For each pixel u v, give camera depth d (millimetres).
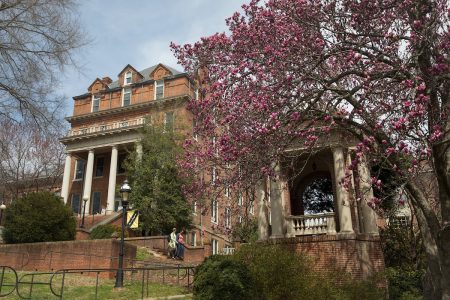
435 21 9414
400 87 9594
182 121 30375
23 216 20641
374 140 9367
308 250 15492
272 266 11508
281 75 10117
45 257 17766
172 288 14000
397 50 10117
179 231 27422
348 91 10156
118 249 17062
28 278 14672
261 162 10180
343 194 15789
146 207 26703
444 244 8672
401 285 15734
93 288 13406
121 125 38938
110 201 35812
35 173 42094
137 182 27812
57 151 43344
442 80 9250
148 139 29078
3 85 13938
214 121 11133
